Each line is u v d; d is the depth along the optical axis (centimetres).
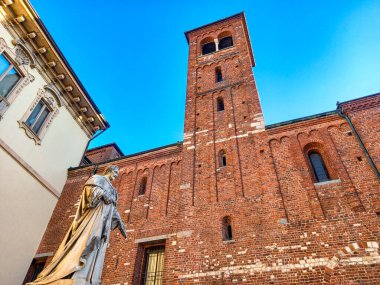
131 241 1497
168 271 1257
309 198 1261
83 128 2338
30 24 1783
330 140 1466
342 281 980
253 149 1569
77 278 608
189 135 1830
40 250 1675
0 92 1595
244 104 1861
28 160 1723
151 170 1839
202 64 2409
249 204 1338
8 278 1468
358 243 1053
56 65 1991
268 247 1156
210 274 1162
